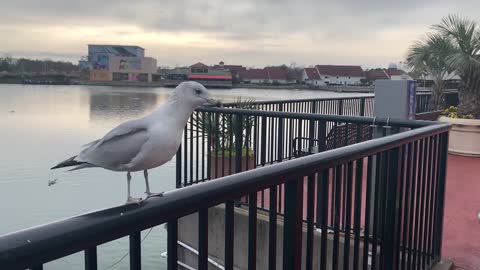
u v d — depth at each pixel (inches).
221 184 61.4
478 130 379.2
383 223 119.6
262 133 216.2
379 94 196.9
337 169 92.1
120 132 76.4
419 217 143.6
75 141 607.8
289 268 77.1
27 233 41.3
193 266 215.5
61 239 42.7
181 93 81.4
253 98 340.5
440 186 159.0
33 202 339.6
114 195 361.4
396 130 165.5
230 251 64.9
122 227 48.5
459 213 224.2
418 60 500.4
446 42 466.6
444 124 152.8
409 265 135.9
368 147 99.7
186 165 236.8
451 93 616.7
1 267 38.1
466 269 160.9
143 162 76.3
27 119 968.3
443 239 189.0
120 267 227.8
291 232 76.2
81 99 1649.9
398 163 118.3
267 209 205.0
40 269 42.1
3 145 617.9
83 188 388.2
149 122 77.8
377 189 113.3
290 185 75.5
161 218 53.2
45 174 443.5
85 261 47.2
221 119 267.1
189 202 56.6
